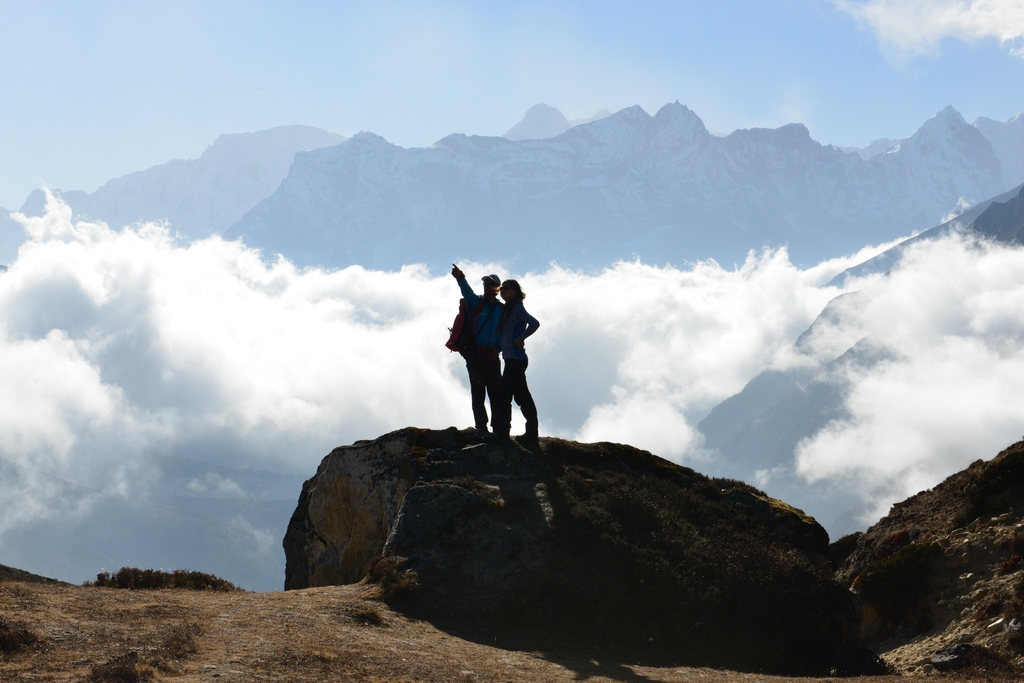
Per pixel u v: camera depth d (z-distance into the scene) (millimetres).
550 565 13820
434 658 9828
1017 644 17484
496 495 15250
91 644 8172
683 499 17797
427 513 14266
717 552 15398
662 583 14086
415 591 12562
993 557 22531
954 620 21391
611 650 12305
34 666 7309
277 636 9547
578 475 17016
